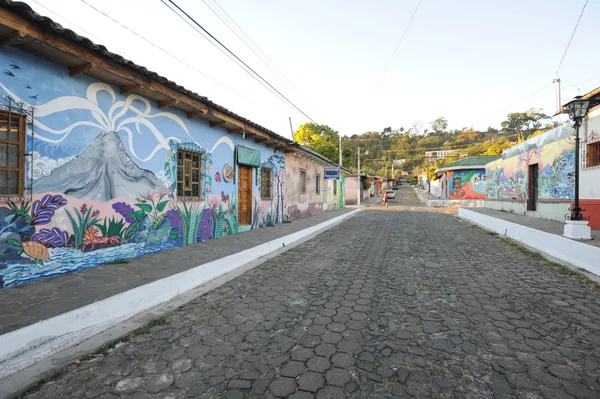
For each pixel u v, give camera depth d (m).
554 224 9.84
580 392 2.42
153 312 4.13
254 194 11.01
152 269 5.18
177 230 7.23
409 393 2.42
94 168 5.24
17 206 4.21
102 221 5.43
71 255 4.93
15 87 4.12
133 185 6.02
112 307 3.76
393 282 5.34
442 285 5.15
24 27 3.68
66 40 4.14
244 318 3.91
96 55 4.59
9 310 3.39
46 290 4.06
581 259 6.16
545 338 3.30
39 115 4.42
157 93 5.99
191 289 5.05
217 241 8.16
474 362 2.85
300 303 4.40
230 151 9.39
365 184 44.66
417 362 2.86
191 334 3.49
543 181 12.10
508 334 3.39
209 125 8.35
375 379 2.61
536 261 6.82
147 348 3.20
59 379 2.68
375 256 7.48
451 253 7.75
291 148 12.98
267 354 3.04
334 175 19.11
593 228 8.83
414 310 4.09
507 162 16.42
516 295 4.64
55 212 4.68
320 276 5.79
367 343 3.22
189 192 7.75
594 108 8.81
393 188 73.12
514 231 9.77
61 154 4.73
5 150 4.11
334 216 16.70
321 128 34.38
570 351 3.03
